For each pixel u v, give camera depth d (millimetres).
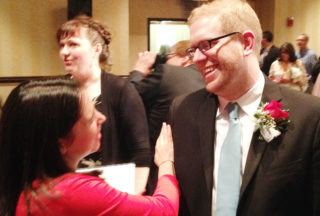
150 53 2367
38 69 5211
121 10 5398
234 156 1178
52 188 948
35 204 945
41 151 968
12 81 5070
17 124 971
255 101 1206
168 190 1197
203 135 1263
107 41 1878
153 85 2162
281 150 1110
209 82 1175
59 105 968
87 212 965
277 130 1116
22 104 968
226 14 1137
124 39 5469
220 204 1156
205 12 1176
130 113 1772
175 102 1413
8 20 5000
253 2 7727
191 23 1207
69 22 1795
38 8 5121
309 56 6098
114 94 1776
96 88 1793
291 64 4863
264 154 1129
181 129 1323
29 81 1012
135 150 1779
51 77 1043
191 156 1269
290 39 7465
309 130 1099
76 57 1740
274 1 7273
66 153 1024
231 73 1144
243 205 1130
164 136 1359
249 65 1173
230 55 1132
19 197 996
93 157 1737
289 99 1174
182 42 2613
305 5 7410
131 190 1316
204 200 1216
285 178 1090
